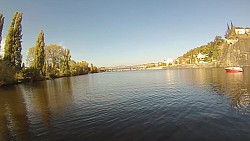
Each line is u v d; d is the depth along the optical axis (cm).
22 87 5819
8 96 3950
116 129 1611
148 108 2291
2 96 3988
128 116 1981
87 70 18100
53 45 11612
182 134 1445
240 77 5853
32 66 8650
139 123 1736
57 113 2267
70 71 13125
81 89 4731
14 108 2691
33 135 1585
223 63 18450
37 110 2486
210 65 19450
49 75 10269
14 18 7181
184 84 4697
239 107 2141
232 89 3462
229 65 17838
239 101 2445
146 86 4703
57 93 4116
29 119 2075
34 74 8369
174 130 1527
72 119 1975
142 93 3512
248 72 8169
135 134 1488
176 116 1902
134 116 1970
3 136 1598
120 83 6059
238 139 1321
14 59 7181
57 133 1595
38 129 1722
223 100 2544
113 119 1898
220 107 2173
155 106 2378
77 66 15500
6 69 6253
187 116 1884
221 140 1316
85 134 1539
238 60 17912
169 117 1878
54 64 11625
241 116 1802
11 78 6469
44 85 6275
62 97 3500
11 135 1612
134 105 2497
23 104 2978
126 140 1390
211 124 1619
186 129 1536
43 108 2592
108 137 1459
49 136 1542
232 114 1880
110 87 4950
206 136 1390
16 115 2280
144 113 2070
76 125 1770
